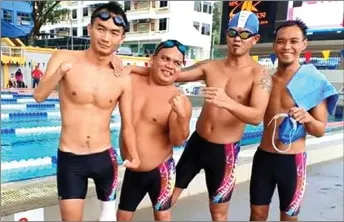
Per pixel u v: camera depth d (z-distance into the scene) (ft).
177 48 6.66
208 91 6.55
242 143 19.22
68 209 6.22
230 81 7.20
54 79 5.79
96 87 6.06
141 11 74.43
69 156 6.17
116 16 5.89
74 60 6.11
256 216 7.58
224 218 7.80
